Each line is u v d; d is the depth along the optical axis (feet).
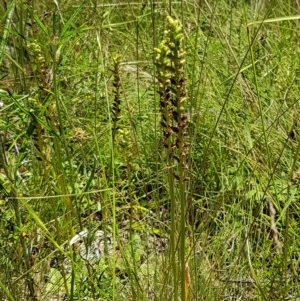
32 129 5.51
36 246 6.59
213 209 7.57
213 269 6.32
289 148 8.31
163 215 7.43
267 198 7.04
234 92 9.70
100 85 9.78
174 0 11.61
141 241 6.95
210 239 7.22
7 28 5.91
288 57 11.04
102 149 8.36
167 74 4.35
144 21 11.89
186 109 8.73
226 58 10.68
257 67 10.85
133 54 11.21
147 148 8.67
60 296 6.44
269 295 6.05
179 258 5.28
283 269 6.16
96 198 7.75
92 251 6.93
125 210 7.73
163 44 4.28
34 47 5.68
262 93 9.83
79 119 9.39
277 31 12.16
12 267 6.30
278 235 7.22
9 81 8.73
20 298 6.06
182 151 4.47
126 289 6.37
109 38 11.18
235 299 6.45
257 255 7.09
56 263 6.77
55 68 5.84
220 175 8.23
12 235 6.27
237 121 9.02
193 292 5.84
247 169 8.01
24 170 8.08
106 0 12.48
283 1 13.01
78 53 10.57
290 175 6.28
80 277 6.37
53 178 6.78
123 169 8.49
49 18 9.42
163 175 8.09
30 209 5.29
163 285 5.57
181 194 4.60
